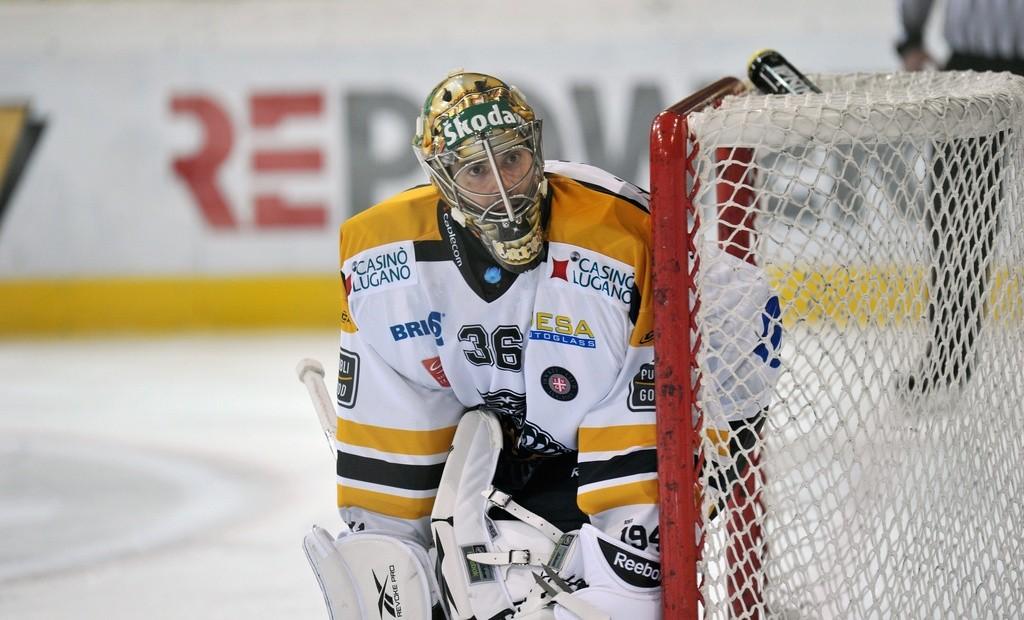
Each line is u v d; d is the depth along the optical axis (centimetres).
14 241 2425
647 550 604
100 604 959
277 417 1691
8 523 1229
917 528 618
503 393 659
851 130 551
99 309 2438
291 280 2414
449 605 645
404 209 637
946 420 599
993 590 684
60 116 2395
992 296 627
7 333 2445
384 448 669
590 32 2339
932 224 590
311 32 2366
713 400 572
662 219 552
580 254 606
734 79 728
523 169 580
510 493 686
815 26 2302
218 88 2380
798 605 591
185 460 1478
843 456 580
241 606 936
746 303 580
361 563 660
